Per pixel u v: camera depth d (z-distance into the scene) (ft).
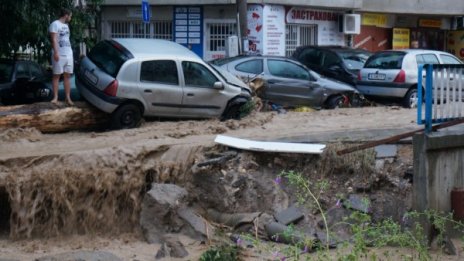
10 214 29.48
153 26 74.49
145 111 39.50
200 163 30.63
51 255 26.25
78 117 38.34
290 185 30.66
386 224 23.86
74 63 47.14
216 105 41.93
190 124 39.37
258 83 50.29
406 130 35.99
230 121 39.88
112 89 37.93
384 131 35.88
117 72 38.29
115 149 31.12
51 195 29.37
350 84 59.26
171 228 28.66
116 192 30.12
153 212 28.78
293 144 32.07
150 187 30.89
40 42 46.24
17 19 44.06
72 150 32.32
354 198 29.43
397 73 55.67
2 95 45.01
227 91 42.16
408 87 55.62
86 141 34.68
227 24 71.92
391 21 87.92
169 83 40.09
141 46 40.60
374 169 30.53
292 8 74.18
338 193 29.89
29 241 29.01
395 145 32.24
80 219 29.71
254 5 70.85
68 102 39.04
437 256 25.17
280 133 36.73
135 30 75.15
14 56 48.57
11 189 29.12
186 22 72.95
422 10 87.56
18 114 36.17
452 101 28.27
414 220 27.20
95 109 39.19
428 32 93.81
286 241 27.09
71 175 29.73
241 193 30.17
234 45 60.70
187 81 40.75
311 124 40.60
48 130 37.40
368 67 58.44
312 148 31.45
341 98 54.34
